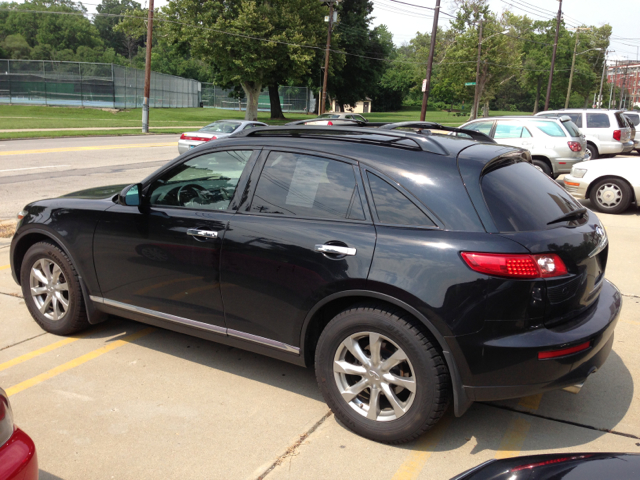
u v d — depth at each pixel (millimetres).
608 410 3463
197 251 3572
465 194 2891
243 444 3049
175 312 3799
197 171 3748
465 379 2816
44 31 102938
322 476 2783
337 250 3035
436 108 120938
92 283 4184
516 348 2713
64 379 3771
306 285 3154
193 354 4203
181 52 47719
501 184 3014
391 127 3752
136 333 4590
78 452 2965
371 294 2939
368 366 3035
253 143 3596
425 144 3139
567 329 2857
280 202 3381
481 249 2742
